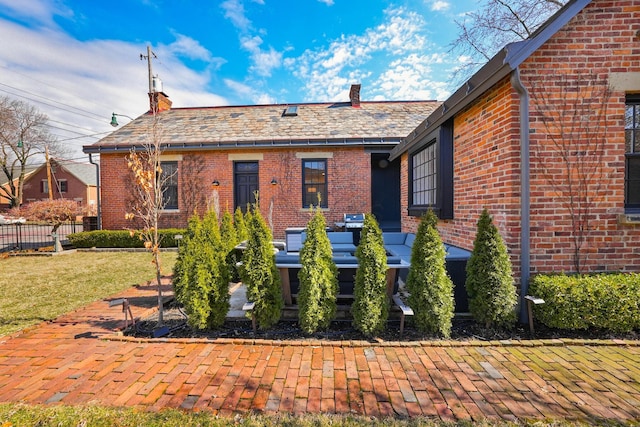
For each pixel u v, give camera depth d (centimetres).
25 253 935
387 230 978
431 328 312
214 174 1077
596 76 332
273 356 279
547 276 328
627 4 329
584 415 193
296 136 1059
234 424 191
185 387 232
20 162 3284
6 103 2995
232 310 408
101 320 380
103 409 206
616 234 336
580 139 335
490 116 377
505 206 348
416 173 665
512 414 196
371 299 314
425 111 1234
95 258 866
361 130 1080
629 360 259
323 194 1066
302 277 326
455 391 222
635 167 349
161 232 1025
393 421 191
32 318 388
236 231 648
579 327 303
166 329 345
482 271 321
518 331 322
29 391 230
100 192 1098
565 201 337
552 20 313
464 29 901
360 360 270
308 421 192
